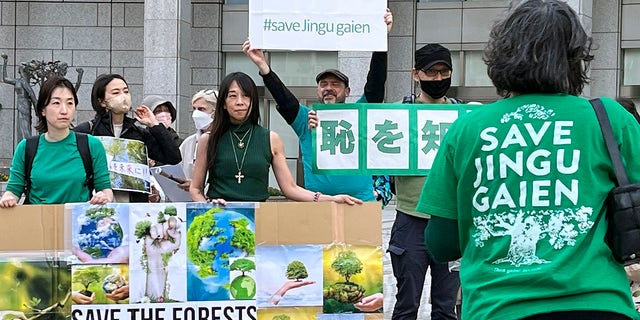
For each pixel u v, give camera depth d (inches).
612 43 987.9
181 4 900.0
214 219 217.9
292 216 219.0
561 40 124.0
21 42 1065.5
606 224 120.8
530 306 117.2
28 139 232.5
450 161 129.4
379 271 220.7
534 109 124.0
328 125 257.8
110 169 242.7
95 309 217.6
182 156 315.3
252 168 237.8
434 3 1019.9
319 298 219.6
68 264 217.8
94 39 1062.4
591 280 117.0
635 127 124.3
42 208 217.5
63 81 230.5
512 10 127.4
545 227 119.5
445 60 257.9
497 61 126.6
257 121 242.2
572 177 120.2
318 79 288.8
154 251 217.6
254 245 218.2
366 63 879.7
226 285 217.9
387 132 256.2
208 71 1043.3
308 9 247.1
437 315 261.6
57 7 1063.6
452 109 256.8
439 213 130.0
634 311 119.6
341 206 219.9
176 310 217.8
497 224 122.0
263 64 260.7
